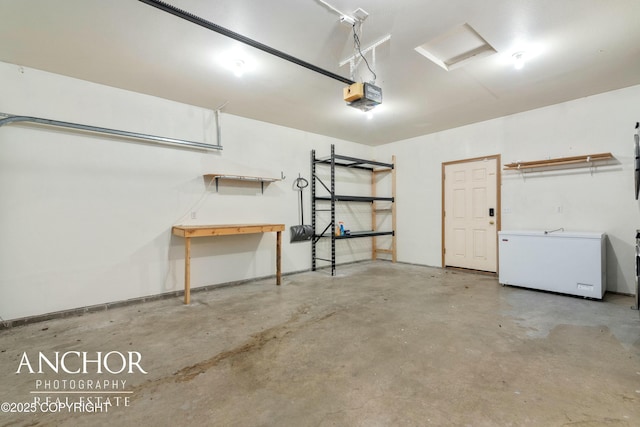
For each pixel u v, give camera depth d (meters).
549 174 4.24
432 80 3.30
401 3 2.09
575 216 4.03
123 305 3.47
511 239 4.11
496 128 4.73
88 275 3.29
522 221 4.49
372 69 3.04
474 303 3.43
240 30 2.38
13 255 2.90
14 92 2.92
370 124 4.98
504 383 1.85
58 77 3.13
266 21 2.27
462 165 5.18
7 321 2.85
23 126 2.96
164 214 3.82
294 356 2.22
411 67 3.01
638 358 2.13
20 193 2.94
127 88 3.49
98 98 3.35
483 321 2.87
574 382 1.85
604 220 3.81
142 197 3.65
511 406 1.63
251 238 4.62
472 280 4.54
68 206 3.18
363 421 1.53
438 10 2.17
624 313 3.05
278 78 3.23
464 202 5.18
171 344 2.45
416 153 5.86
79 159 3.25
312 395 1.75
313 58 2.82
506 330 2.65
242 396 1.75
